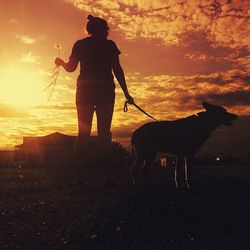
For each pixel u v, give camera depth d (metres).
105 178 6.79
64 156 26.53
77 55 6.62
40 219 3.91
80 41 6.64
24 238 3.17
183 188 6.56
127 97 6.79
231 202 4.91
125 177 9.70
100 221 3.76
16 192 6.17
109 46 6.59
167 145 6.97
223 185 7.11
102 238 3.15
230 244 2.96
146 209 4.37
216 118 6.97
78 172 6.82
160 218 3.88
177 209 4.38
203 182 7.82
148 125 7.09
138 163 7.09
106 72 6.57
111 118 6.71
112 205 4.64
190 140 6.86
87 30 6.66
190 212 4.19
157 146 7.04
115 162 23.36
